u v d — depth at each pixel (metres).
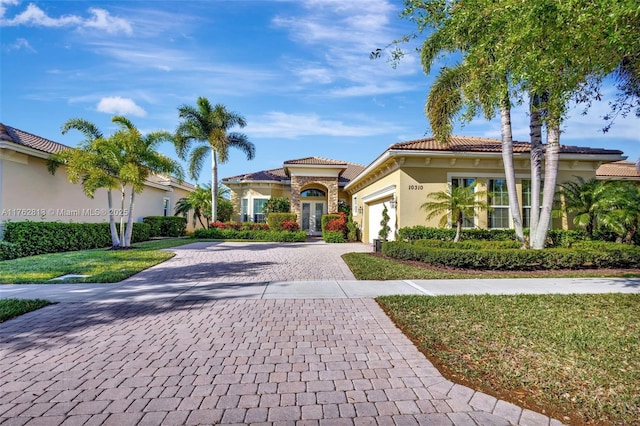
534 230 11.35
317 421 2.71
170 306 6.16
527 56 4.18
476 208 13.22
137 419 2.72
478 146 14.74
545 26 3.93
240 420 2.71
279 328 4.98
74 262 10.90
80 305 6.20
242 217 26.84
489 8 4.43
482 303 6.17
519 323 5.02
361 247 17.58
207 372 3.55
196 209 27.70
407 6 5.55
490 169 14.62
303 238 21.39
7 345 4.30
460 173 14.51
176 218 25.23
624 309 5.75
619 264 10.47
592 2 3.56
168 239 22.33
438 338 4.43
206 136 23.84
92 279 8.32
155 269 10.23
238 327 5.01
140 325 5.09
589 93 5.35
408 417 2.76
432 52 11.37
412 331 4.73
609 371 3.48
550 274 9.40
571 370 3.51
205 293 7.14
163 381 3.35
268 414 2.80
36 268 9.73
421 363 3.78
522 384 3.25
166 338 4.54
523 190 14.76
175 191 28.25
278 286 7.86
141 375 3.48
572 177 15.09
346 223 22.50
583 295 6.77
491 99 5.92
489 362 3.71
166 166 15.73
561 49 4.05
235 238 21.88
